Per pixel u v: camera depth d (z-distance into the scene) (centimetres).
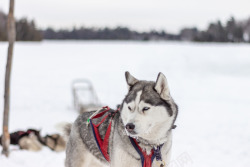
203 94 1395
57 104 1120
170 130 288
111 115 313
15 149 567
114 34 10075
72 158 335
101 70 2292
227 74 2062
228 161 561
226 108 1094
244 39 6956
